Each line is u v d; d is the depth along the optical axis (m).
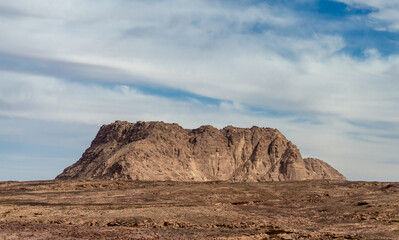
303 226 86.81
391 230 80.50
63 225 81.31
